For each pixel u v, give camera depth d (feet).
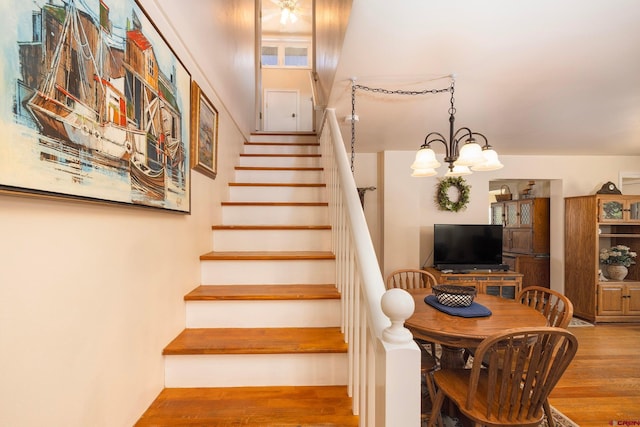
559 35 5.51
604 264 14.53
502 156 15.57
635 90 7.80
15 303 2.18
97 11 2.85
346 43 5.85
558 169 15.60
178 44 4.99
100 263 3.11
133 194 3.48
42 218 2.40
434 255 14.70
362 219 4.45
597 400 7.46
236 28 9.77
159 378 4.42
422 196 15.66
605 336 11.85
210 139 6.65
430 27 5.36
